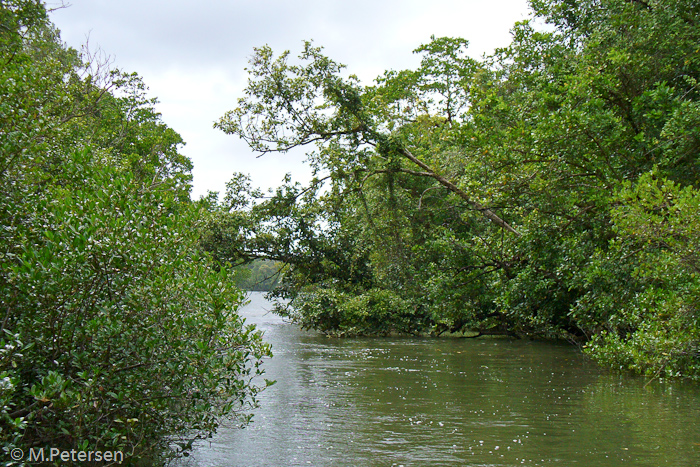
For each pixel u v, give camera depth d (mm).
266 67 18984
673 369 10922
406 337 21969
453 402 9156
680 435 6930
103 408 5184
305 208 22297
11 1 12383
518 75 18844
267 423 7734
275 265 25578
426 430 7301
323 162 20609
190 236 6520
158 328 5391
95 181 6250
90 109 16609
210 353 5410
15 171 5746
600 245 13672
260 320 30969
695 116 11336
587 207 13508
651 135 13469
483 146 14008
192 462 5957
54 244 5109
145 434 5566
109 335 5031
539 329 19406
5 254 5262
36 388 4461
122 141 24078
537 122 13570
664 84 12562
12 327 5176
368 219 22250
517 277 16000
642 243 11125
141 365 5289
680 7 14195
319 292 22891
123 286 5430
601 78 13102
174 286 5551
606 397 9508
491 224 21078
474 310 19500
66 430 4863
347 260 24359
